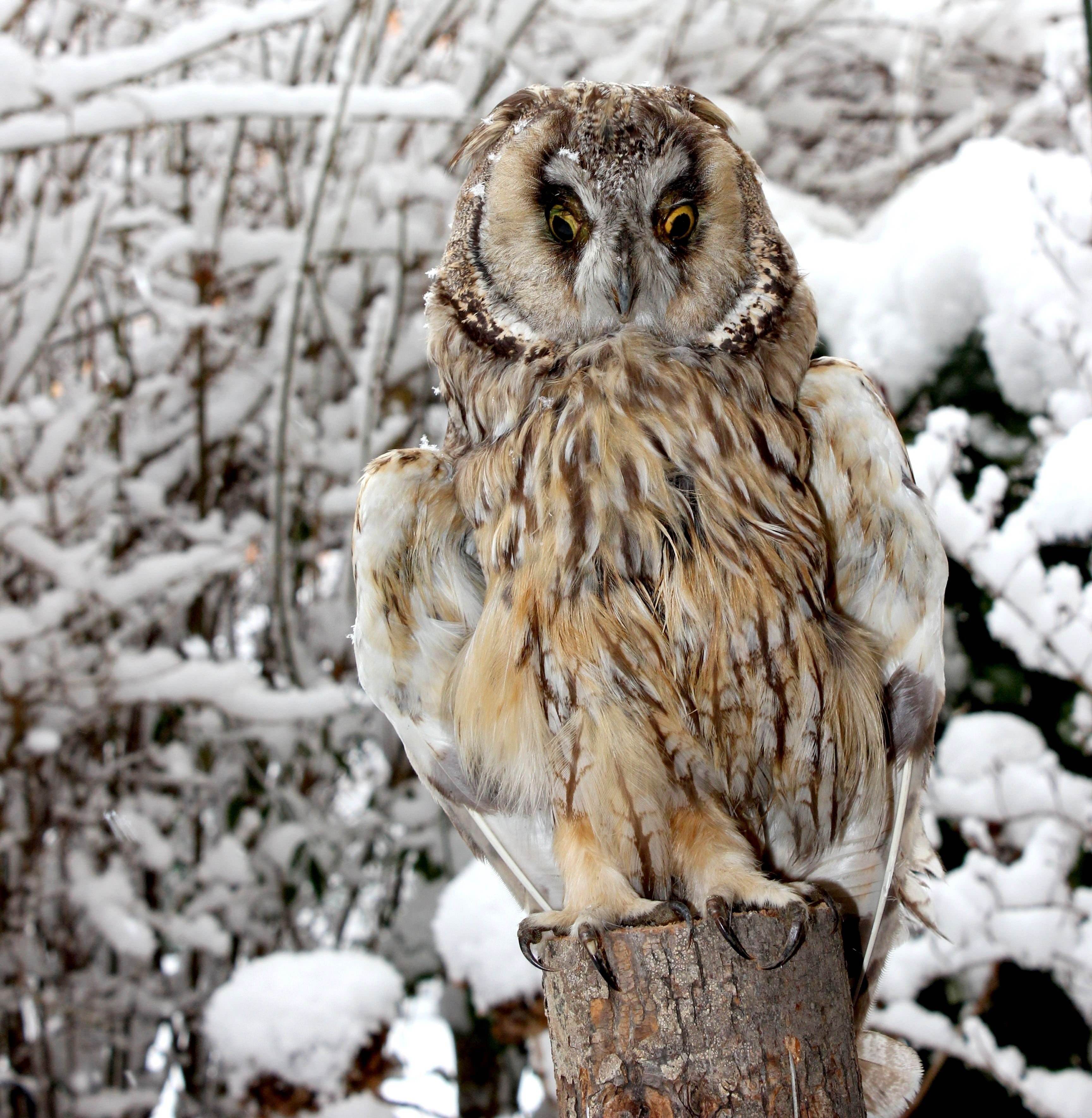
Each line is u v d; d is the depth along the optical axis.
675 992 1.90
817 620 2.38
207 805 6.64
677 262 2.49
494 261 2.62
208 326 5.94
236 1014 3.87
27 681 5.30
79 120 5.06
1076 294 3.73
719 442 2.37
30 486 5.48
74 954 6.15
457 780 2.65
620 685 2.33
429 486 2.61
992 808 3.73
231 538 5.94
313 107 5.30
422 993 6.13
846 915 2.56
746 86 6.79
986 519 3.49
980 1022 3.77
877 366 4.00
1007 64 6.46
